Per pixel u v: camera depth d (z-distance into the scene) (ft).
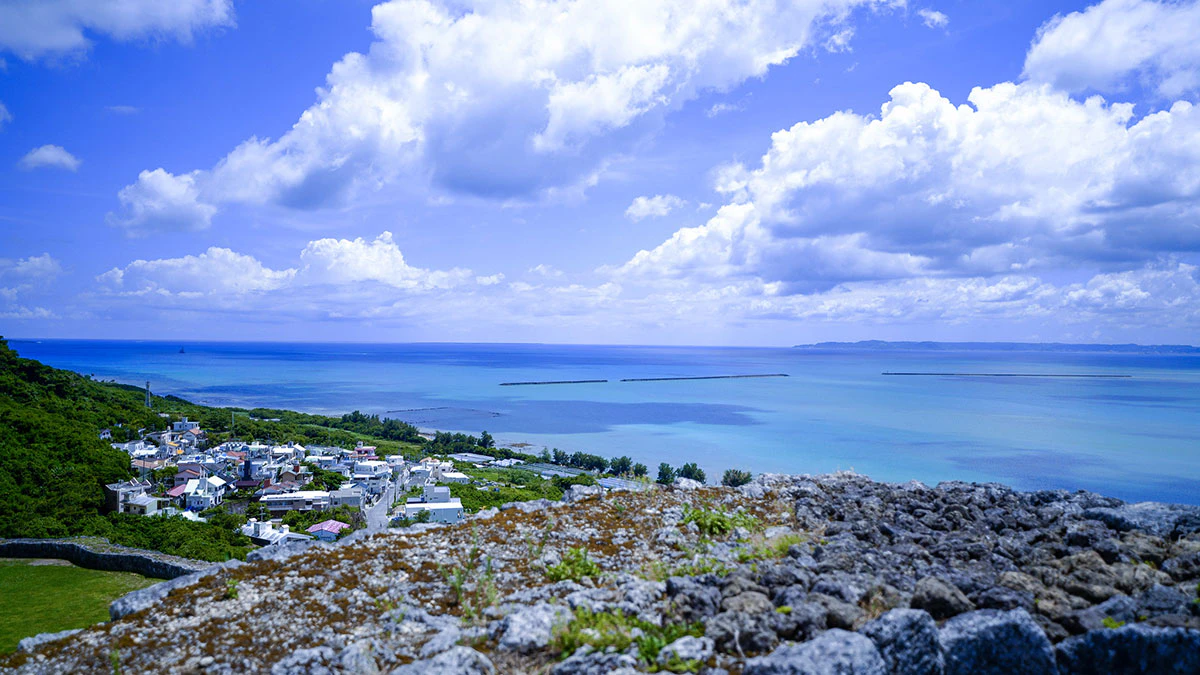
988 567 25.54
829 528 30.99
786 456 359.05
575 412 635.25
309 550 30.71
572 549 28.53
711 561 26.35
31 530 129.59
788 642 19.24
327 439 442.09
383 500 279.49
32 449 182.91
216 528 175.11
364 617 23.44
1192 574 23.62
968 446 383.45
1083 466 313.53
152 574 64.90
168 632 22.63
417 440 467.11
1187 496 250.37
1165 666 17.49
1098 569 23.63
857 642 17.11
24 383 306.96
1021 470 303.89
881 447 383.45
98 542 72.33
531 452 413.18
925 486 39.34
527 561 28.53
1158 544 26.71
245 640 21.90
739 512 34.60
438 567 27.84
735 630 19.31
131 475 201.26
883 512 34.04
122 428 317.22
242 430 422.82
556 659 19.48
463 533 32.17
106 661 20.93
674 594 23.00
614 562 28.07
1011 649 18.56
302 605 24.47
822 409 620.90
